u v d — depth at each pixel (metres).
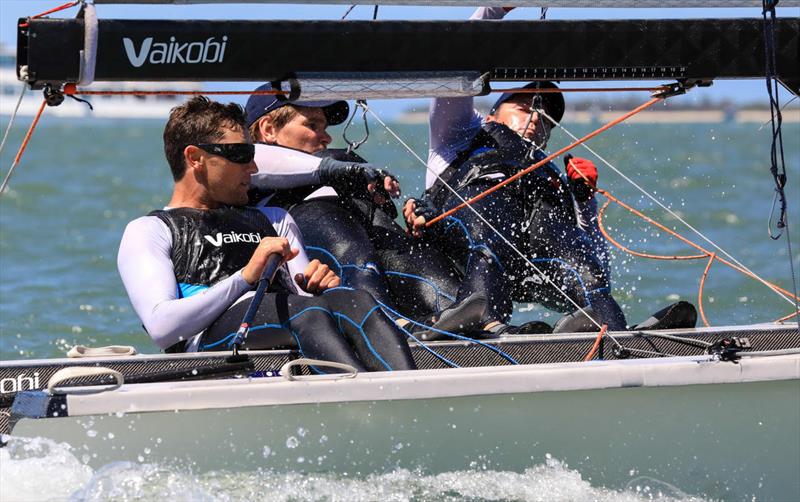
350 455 10.93
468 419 11.12
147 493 10.50
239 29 11.24
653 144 129.88
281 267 13.66
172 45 11.04
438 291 15.60
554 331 14.84
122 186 64.12
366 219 16.19
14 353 21.17
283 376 10.77
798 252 33.25
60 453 10.38
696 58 12.43
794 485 12.00
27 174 75.06
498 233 14.84
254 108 16.12
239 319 12.50
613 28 12.23
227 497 10.67
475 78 12.05
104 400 10.34
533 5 11.84
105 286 28.73
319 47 11.52
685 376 11.45
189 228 12.97
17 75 10.80
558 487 11.37
